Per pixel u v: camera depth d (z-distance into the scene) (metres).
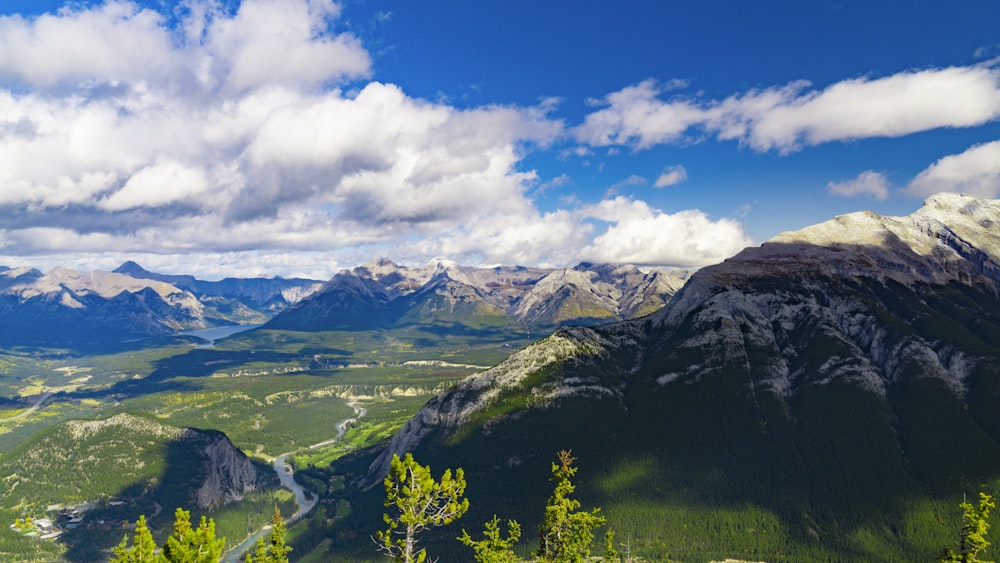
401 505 78.25
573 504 109.00
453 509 80.56
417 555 78.81
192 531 73.94
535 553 110.50
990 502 94.44
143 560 70.50
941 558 98.12
